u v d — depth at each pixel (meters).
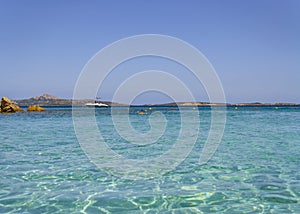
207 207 5.02
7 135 15.39
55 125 21.70
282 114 41.00
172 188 6.10
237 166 8.04
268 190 5.86
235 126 20.91
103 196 5.62
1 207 5.07
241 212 4.78
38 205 5.16
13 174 7.25
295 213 4.69
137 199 5.45
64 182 6.59
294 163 8.32
